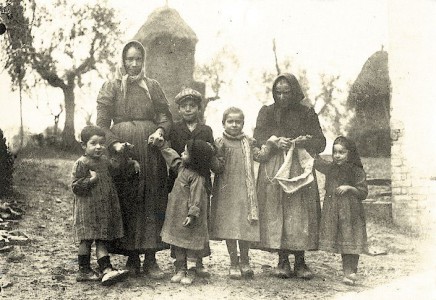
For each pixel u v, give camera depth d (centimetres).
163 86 933
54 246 573
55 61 885
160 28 927
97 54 905
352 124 996
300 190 489
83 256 458
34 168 846
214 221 477
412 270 543
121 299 420
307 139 498
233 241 481
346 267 493
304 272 495
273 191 488
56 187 809
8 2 836
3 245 563
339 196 485
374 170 912
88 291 436
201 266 480
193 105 481
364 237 486
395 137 802
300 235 481
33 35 859
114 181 464
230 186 479
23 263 511
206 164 458
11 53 855
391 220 781
